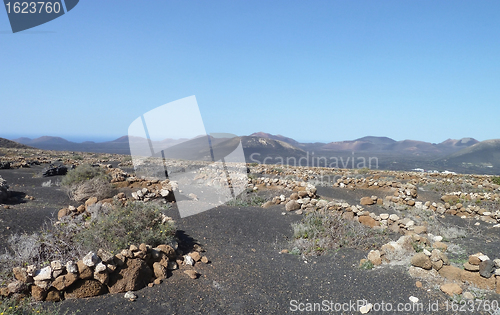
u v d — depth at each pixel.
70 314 4.00
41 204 9.27
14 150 34.25
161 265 5.43
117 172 16.19
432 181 20.88
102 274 4.52
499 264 5.02
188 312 4.39
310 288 5.48
